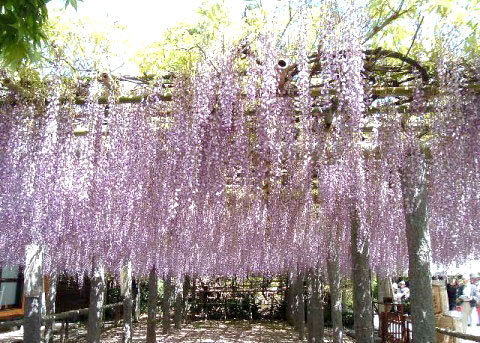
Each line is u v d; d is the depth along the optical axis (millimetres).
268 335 11445
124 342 7672
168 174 3740
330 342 10086
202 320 15281
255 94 3262
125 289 7812
